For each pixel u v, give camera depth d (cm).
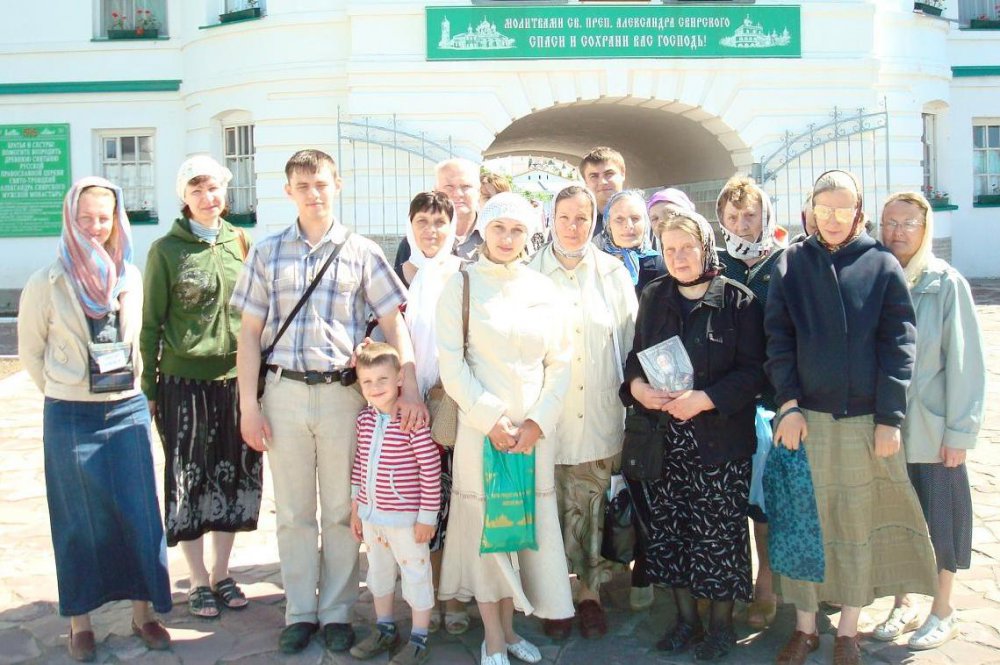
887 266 381
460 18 1217
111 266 397
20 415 892
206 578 457
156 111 1514
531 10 1227
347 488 420
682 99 1267
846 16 1291
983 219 1775
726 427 399
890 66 1361
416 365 439
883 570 393
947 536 404
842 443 382
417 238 460
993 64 1747
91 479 395
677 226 401
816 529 384
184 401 443
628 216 478
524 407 391
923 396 398
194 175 441
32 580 497
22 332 398
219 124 1388
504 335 390
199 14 1384
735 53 1266
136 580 405
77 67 1513
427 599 397
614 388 433
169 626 439
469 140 1231
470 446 396
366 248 424
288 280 409
